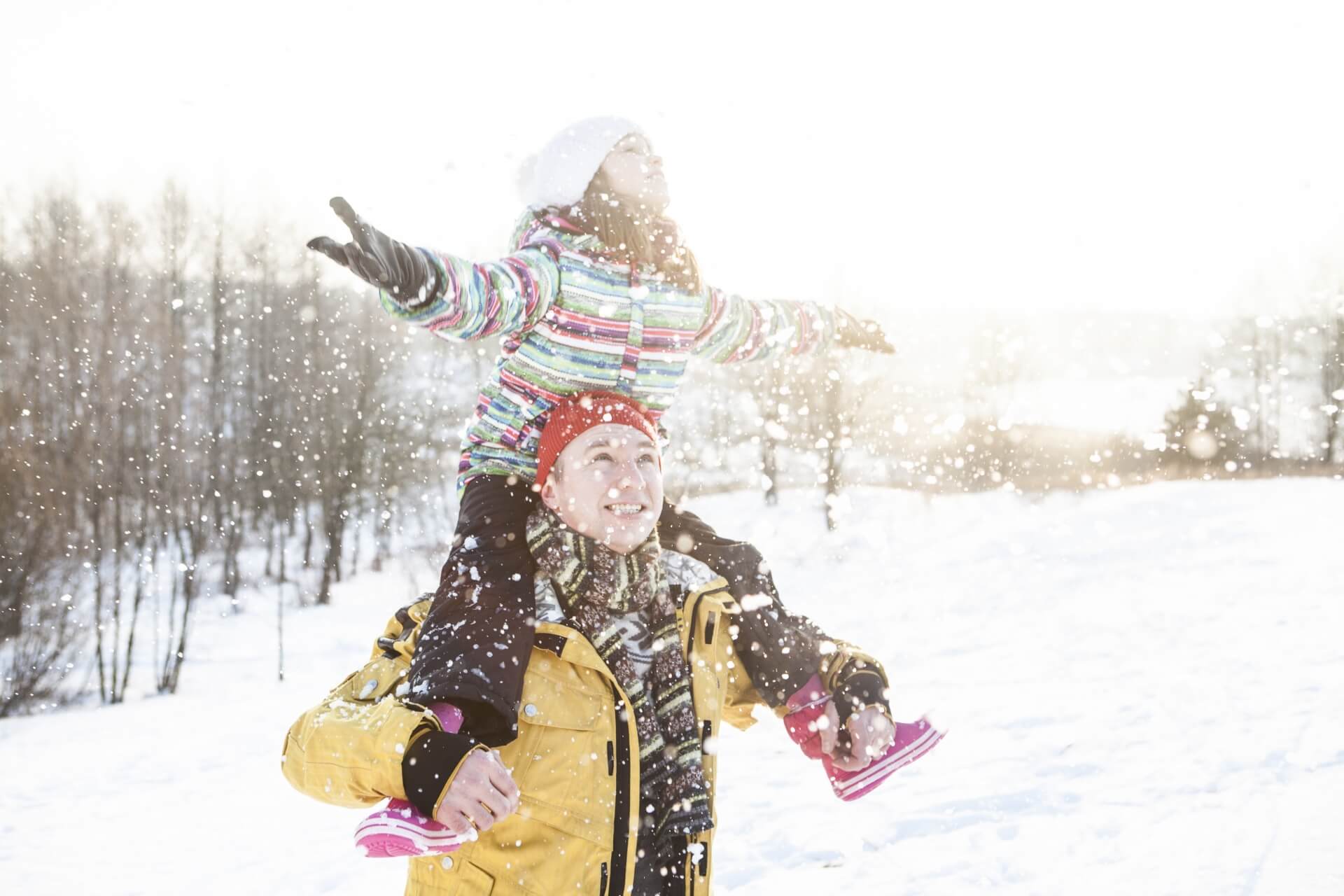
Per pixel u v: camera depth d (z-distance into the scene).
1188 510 23.59
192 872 7.36
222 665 22.36
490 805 1.56
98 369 25.45
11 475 21.89
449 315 1.63
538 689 1.80
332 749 1.66
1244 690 7.52
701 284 2.11
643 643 1.95
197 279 31.34
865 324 2.54
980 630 13.49
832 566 20.56
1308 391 24.84
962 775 6.13
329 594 28.53
